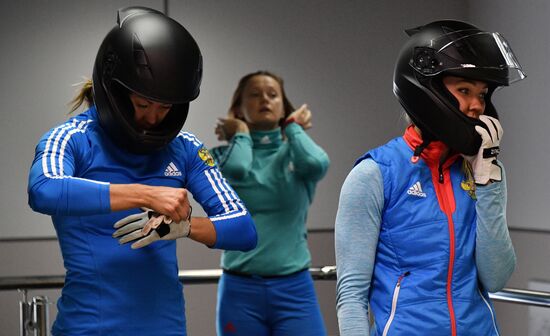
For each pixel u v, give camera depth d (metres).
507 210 6.75
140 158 2.60
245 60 7.79
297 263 4.92
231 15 7.77
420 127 2.47
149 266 2.55
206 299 7.37
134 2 7.59
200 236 2.54
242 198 5.01
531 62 6.38
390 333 2.33
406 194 2.42
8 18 7.39
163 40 2.46
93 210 2.36
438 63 2.38
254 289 4.85
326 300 7.67
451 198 2.43
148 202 2.39
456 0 7.92
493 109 2.50
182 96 2.45
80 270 2.50
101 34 7.54
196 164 2.75
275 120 5.33
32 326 3.49
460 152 2.41
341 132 7.93
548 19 6.07
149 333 2.53
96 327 2.47
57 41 7.46
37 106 7.44
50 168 2.41
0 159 7.36
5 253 7.31
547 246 6.10
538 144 6.26
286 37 7.84
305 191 5.14
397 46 7.97
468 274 2.38
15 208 7.37
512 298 3.34
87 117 2.63
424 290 2.34
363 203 2.41
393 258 2.41
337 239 2.44
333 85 7.92
